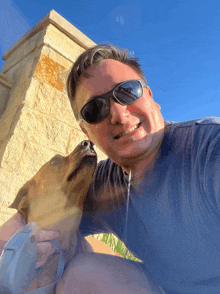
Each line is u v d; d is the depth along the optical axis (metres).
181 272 0.69
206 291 0.65
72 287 0.60
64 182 0.61
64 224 0.62
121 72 0.77
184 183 0.64
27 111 1.25
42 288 0.52
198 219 0.61
